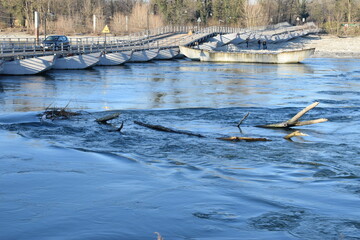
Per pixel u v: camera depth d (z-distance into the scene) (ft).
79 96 91.71
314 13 635.25
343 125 63.16
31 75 134.92
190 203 30.17
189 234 25.35
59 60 157.07
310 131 58.85
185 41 263.70
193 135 54.60
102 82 118.83
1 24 410.72
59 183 34.37
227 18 483.51
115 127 58.75
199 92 100.53
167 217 27.66
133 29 388.57
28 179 35.29
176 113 71.77
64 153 44.55
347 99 91.25
